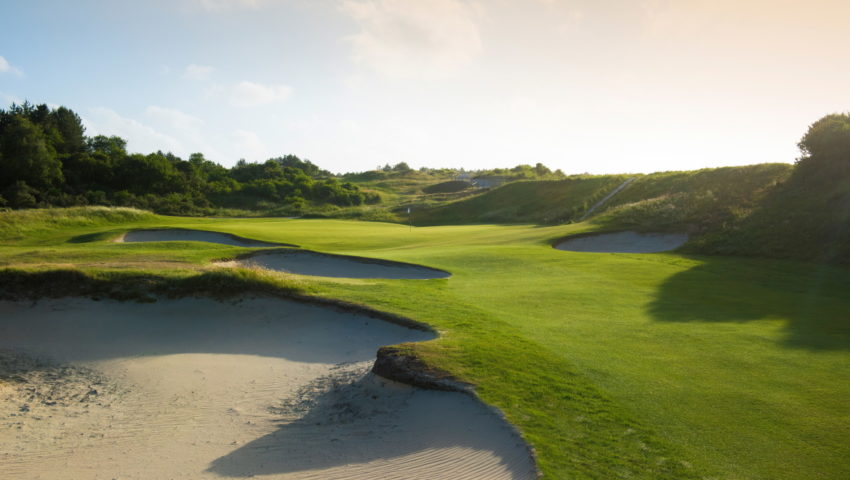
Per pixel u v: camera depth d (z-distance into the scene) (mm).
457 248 29594
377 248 33125
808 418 7395
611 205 50875
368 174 150625
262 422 8695
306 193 92438
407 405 8430
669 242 32000
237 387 10477
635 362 9695
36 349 12375
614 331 11914
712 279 19844
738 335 11648
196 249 25172
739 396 8148
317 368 11414
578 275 20672
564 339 11172
